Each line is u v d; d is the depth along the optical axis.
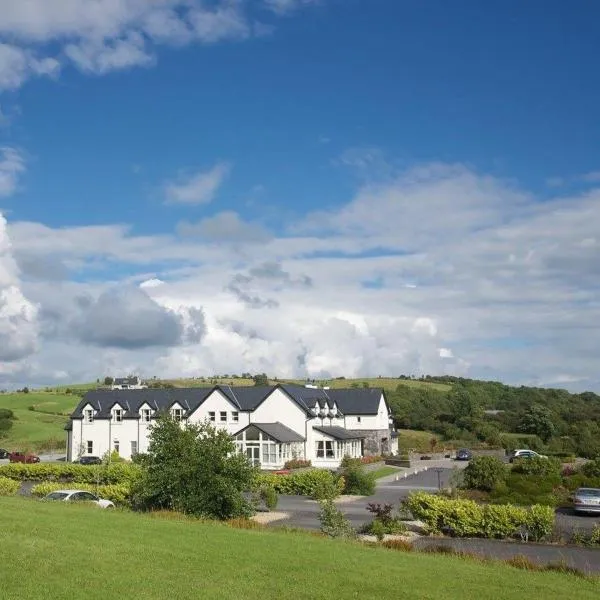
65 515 25.50
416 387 142.12
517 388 160.50
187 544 20.75
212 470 30.73
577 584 19.94
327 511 29.09
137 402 80.12
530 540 30.41
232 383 145.12
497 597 17.30
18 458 74.88
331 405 78.94
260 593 15.90
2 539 19.22
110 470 51.91
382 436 82.50
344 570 18.84
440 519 31.91
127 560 17.84
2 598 13.75
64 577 15.63
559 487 47.75
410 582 18.12
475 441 103.00
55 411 121.44
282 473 55.25
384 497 48.31
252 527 28.22
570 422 114.94
